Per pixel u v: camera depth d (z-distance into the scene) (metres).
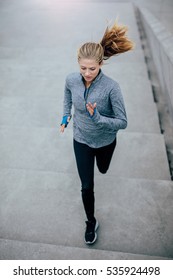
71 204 2.64
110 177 2.83
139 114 3.81
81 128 2.03
